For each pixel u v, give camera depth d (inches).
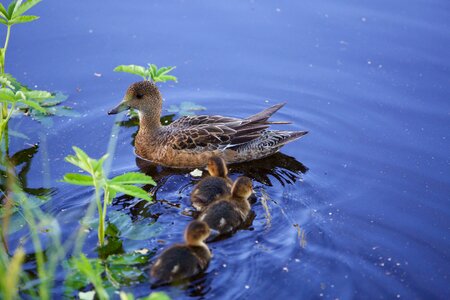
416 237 346.9
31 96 390.3
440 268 327.3
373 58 491.2
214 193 361.1
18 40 491.2
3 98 377.1
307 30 516.7
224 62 491.2
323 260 324.5
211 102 462.3
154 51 494.6
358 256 330.0
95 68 477.1
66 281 301.0
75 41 496.4
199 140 408.5
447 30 510.3
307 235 340.2
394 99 458.3
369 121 442.6
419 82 470.0
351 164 406.3
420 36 507.2
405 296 308.8
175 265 302.5
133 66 429.1
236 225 340.8
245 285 305.1
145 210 357.7
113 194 329.7
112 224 342.0
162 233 338.3
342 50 498.9
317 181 391.2
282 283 308.0
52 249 322.7
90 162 301.7
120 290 296.0
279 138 414.6
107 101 452.1
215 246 327.9
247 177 362.6
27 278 302.7
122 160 413.7
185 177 400.5
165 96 467.2
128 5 536.1
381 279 316.8
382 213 364.5
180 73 482.6
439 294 311.1
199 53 497.0
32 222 337.1
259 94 467.5
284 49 501.4
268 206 363.9
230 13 533.6
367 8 536.7
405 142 423.2
